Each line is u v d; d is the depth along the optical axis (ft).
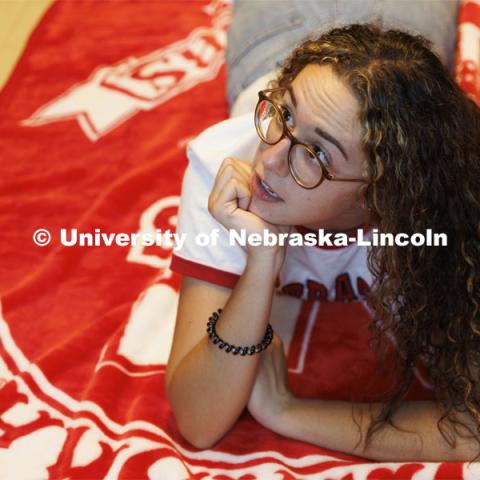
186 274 3.63
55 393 4.01
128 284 4.67
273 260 3.36
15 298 4.49
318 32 4.50
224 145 3.71
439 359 3.68
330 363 4.23
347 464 3.62
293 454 3.72
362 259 4.02
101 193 5.24
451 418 3.59
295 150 3.16
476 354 3.64
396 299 3.60
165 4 7.16
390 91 3.10
